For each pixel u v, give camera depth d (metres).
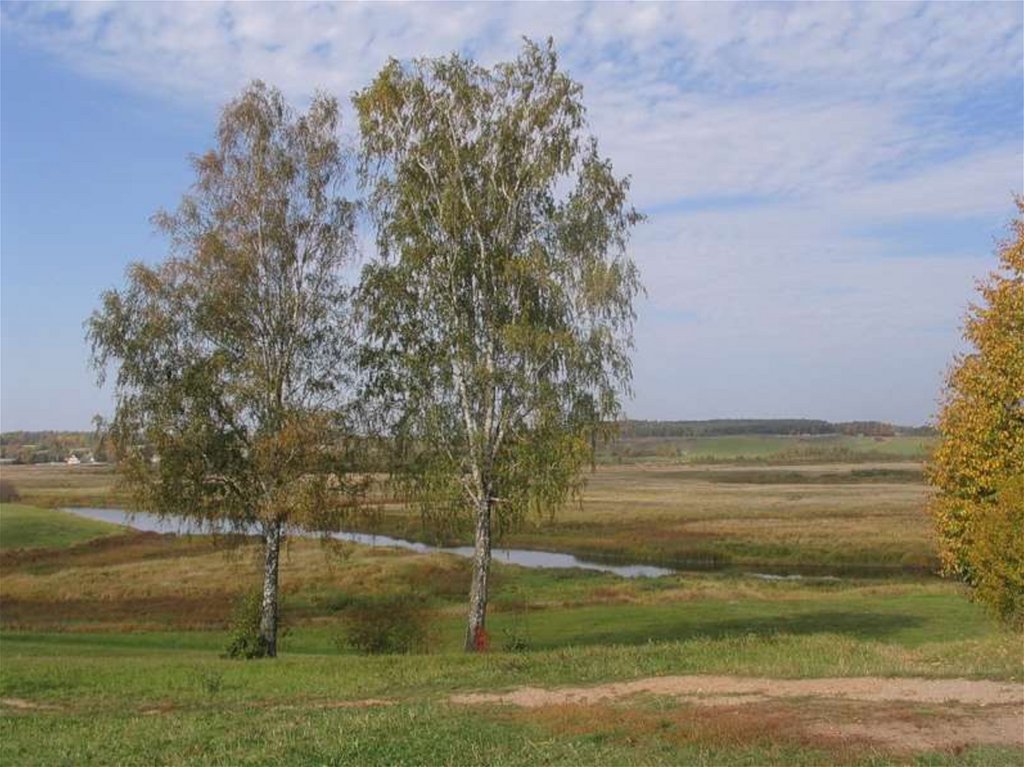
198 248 24.08
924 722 11.59
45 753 12.10
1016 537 18.92
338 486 24.89
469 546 65.69
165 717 14.63
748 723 11.73
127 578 48.03
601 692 15.38
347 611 36.81
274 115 25.64
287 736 12.15
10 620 37.34
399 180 24.98
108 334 23.48
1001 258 21.56
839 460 182.62
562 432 24.00
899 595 38.03
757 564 58.53
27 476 140.62
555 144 25.12
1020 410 20.78
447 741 11.45
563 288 24.20
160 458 23.53
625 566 58.72
